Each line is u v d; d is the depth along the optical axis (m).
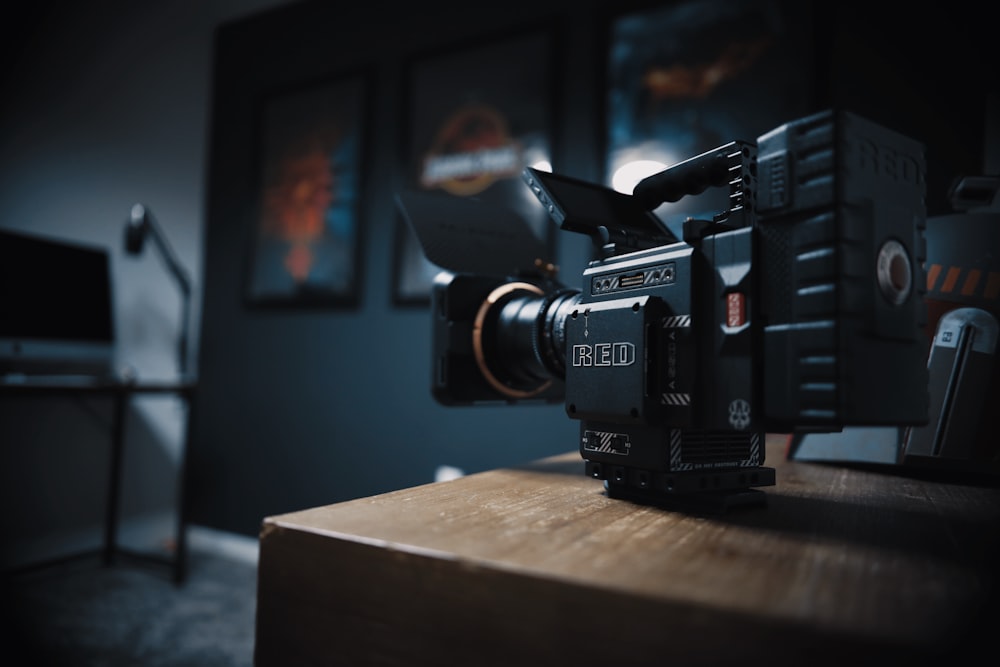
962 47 1.39
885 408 0.46
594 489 0.64
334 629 0.42
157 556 2.34
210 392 2.64
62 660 1.64
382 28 2.39
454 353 0.81
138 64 2.64
